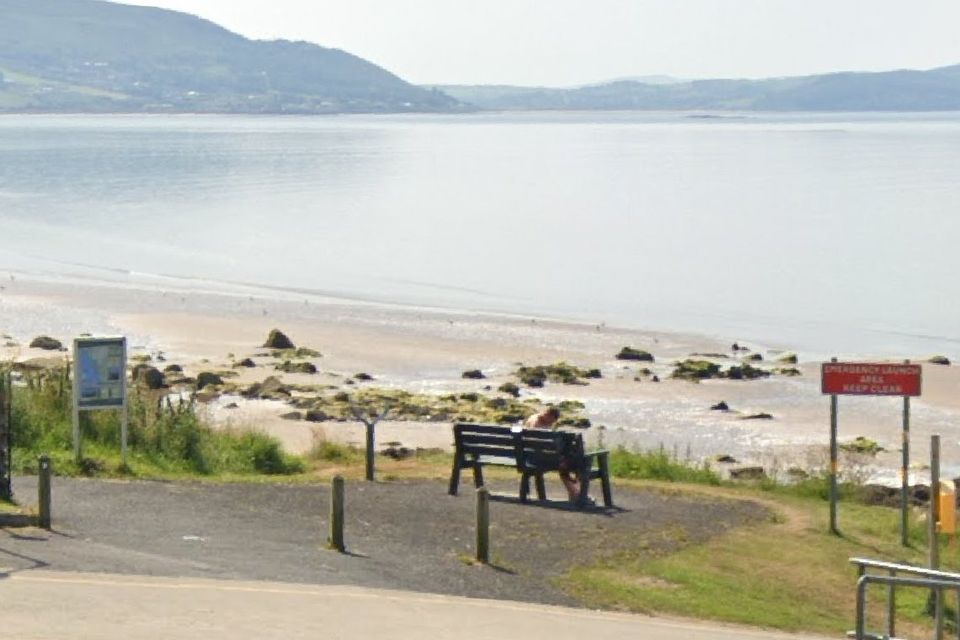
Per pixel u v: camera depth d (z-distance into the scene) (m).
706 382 51.97
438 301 74.00
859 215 123.75
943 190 151.25
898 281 83.12
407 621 15.45
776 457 38.88
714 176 178.62
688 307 73.19
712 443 41.69
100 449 26.50
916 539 23.30
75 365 24.86
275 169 181.88
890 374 23.03
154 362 53.72
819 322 68.38
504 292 78.38
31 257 88.69
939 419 45.47
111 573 16.69
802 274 86.56
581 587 18.72
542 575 19.17
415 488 24.98
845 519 24.27
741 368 53.38
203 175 167.12
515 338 61.56
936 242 103.00
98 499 21.91
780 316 70.19
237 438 29.27
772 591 19.59
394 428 42.12
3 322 62.84
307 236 105.44
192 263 87.94
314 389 48.66
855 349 60.81
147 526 20.19
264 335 61.06
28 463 24.41
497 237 107.88
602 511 23.45
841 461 36.78
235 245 98.38
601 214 127.25
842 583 20.31
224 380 50.19
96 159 197.25
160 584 16.22
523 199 142.50
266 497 23.17
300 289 77.38
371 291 77.38
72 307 67.75
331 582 17.47
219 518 21.27
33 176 161.75
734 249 99.88
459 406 45.72
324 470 28.42
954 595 19.66
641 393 49.66
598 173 185.38
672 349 60.12
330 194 143.38
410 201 137.88
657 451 34.12
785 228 113.94
